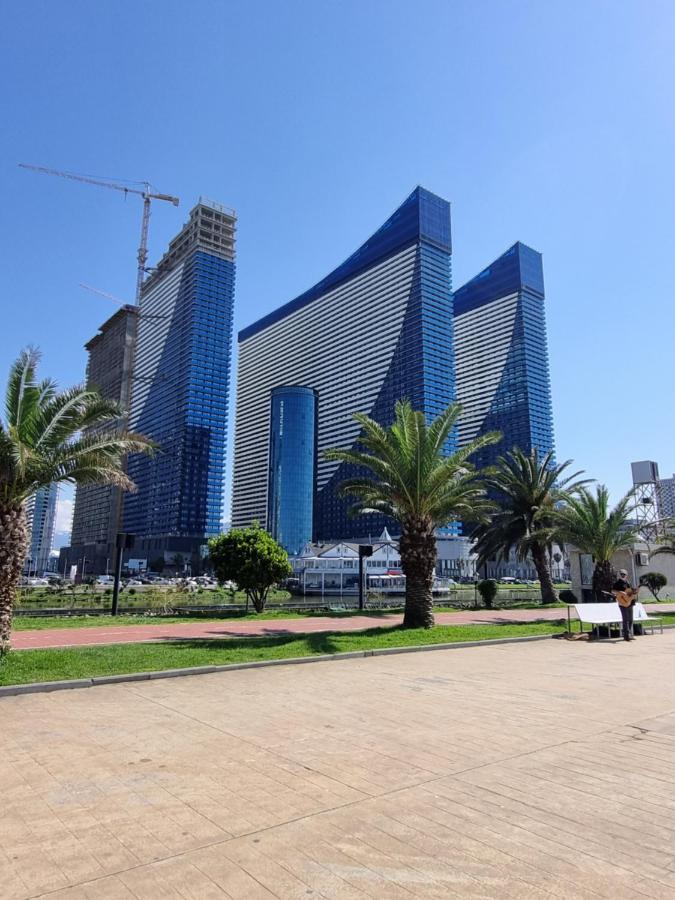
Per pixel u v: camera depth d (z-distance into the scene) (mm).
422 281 160375
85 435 13734
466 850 3904
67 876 3572
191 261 174500
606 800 4793
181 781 5227
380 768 5598
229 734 6797
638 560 35219
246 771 5500
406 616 20375
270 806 4656
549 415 180125
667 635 19234
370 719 7520
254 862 3746
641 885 3459
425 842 4023
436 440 20984
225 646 14047
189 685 9875
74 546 184625
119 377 192125
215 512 164875
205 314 171125
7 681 9406
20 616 23547
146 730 6980
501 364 183500
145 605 35594
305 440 169500
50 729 7039
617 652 14633
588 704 8461
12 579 12078
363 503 23547
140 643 14594
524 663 12586
